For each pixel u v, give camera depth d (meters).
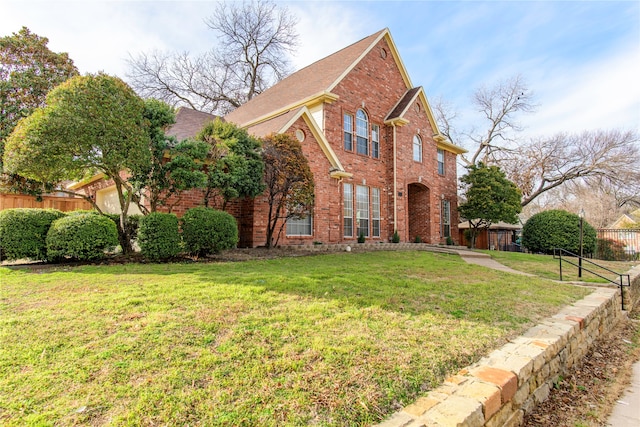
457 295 6.18
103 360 3.01
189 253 9.40
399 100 18.89
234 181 10.12
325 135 14.95
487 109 30.98
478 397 2.83
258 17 28.67
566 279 10.04
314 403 2.59
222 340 3.48
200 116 16.44
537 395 3.93
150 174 9.36
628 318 8.91
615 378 5.10
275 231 12.52
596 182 26.11
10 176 10.76
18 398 2.48
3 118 12.27
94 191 15.62
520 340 4.36
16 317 3.95
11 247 7.64
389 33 17.98
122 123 8.02
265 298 4.92
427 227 19.41
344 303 4.96
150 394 2.56
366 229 16.67
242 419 2.35
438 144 21.53
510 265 12.59
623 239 19.97
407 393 2.87
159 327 3.72
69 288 5.31
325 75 16.92
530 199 27.38
